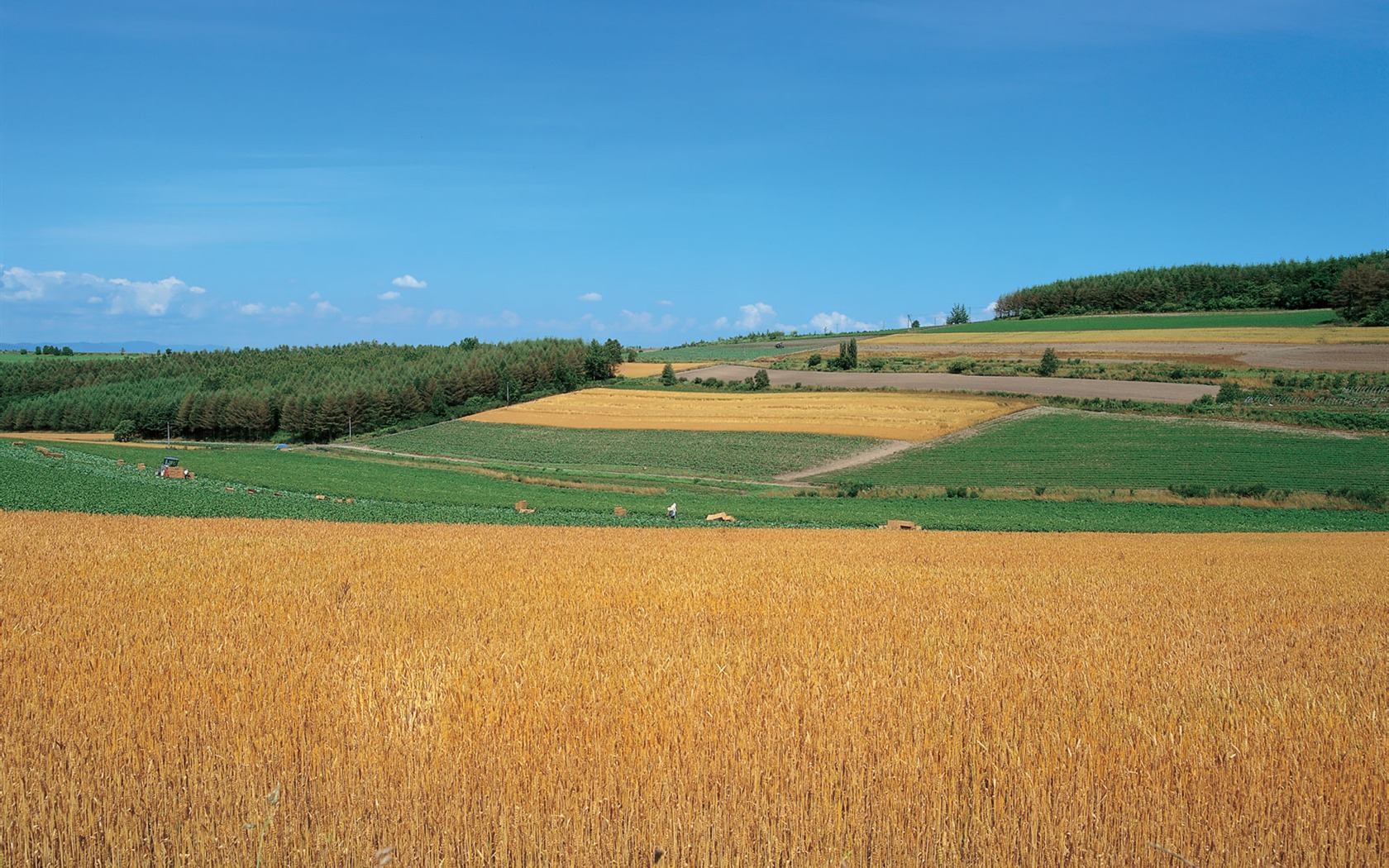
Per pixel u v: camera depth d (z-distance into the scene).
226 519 33.88
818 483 65.06
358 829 4.47
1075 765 5.19
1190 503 51.09
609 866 4.31
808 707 6.14
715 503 52.75
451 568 15.91
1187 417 75.69
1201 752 5.48
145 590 11.77
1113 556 23.88
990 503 52.16
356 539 24.14
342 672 7.06
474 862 4.35
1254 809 4.80
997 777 4.92
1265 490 51.06
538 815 4.53
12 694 6.43
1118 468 61.94
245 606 10.68
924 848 4.44
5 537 20.61
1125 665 8.02
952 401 90.44
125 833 4.47
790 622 10.09
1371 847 4.54
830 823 4.50
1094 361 108.00
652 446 82.19
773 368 126.12
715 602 11.86
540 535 31.09
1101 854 4.43
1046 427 76.12
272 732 5.57
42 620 9.37
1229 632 10.48
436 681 6.56
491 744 5.36
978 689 6.86
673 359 152.38
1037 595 13.55
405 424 102.00
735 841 4.40
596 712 5.99
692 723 5.69
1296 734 6.01
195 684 6.61
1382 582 17.27
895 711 6.20
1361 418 69.50
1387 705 6.86
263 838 4.39
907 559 21.16
